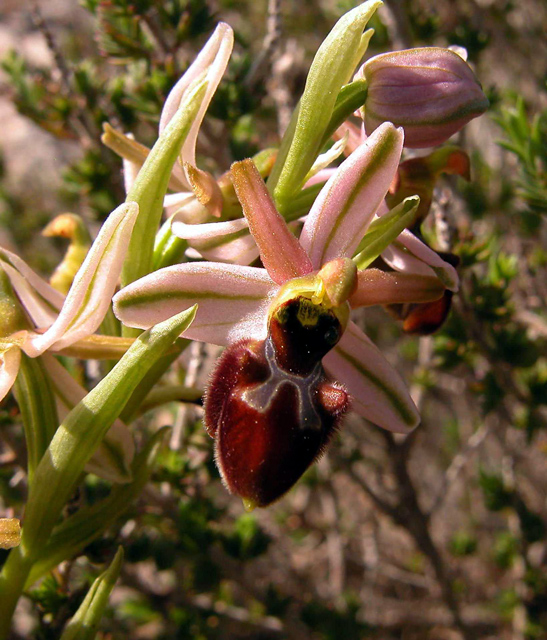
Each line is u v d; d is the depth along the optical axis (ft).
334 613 0.39
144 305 0.16
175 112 0.19
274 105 0.44
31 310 0.18
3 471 0.32
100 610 0.17
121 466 0.18
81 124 0.35
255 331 0.17
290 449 0.16
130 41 0.32
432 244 0.31
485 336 0.33
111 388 0.16
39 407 0.18
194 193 0.19
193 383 0.31
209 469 0.32
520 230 0.45
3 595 0.17
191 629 0.37
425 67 0.18
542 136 0.28
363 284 0.17
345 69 0.17
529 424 0.35
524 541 0.41
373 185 0.16
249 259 0.18
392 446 0.37
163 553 0.34
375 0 0.17
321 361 0.18
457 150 0.20
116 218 0.16
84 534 0.18
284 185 0.18
